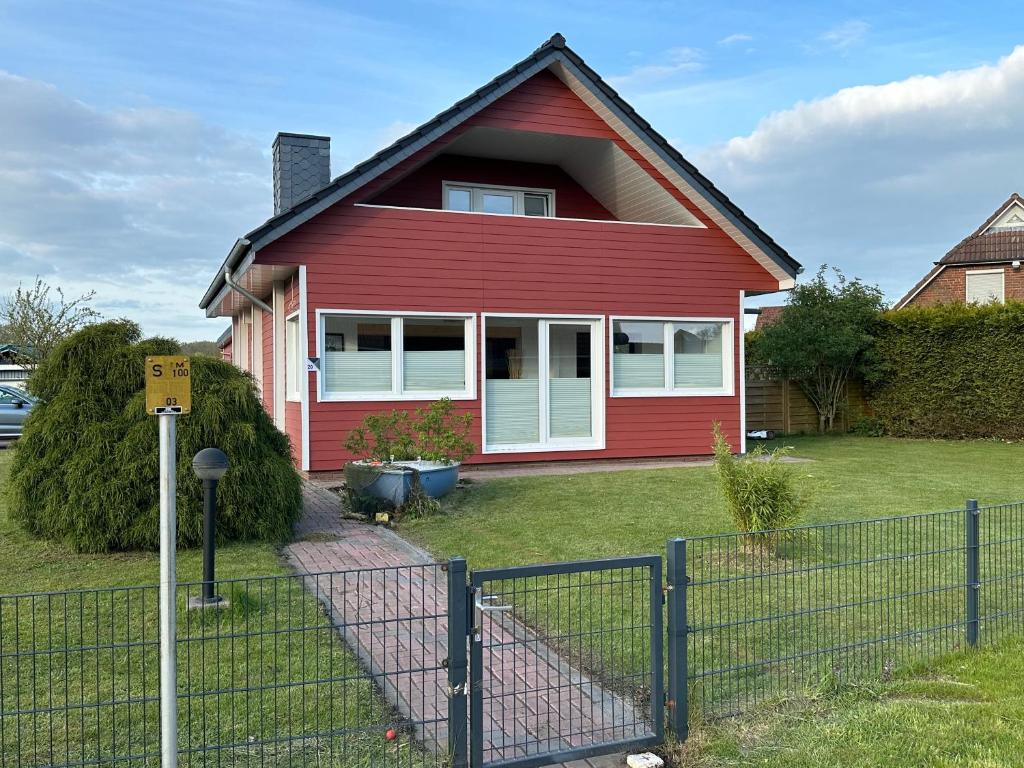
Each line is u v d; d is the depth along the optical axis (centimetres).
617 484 1098
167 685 284
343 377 1202
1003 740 354
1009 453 1508
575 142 1359
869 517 845
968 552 482
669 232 1392
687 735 357
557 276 1322
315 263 1173
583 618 513
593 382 1361
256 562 656
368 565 666
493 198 1488
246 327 1858
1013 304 1731
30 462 722
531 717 376
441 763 326
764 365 1958
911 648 467
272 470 745
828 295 1875
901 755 341
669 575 359
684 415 1417
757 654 457
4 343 2966
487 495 1007
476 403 1273
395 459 972
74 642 459
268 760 329
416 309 1230
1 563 658
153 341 767
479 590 320
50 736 318
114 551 702
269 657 438
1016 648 476
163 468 287
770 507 648
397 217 1219
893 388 1889
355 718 366
